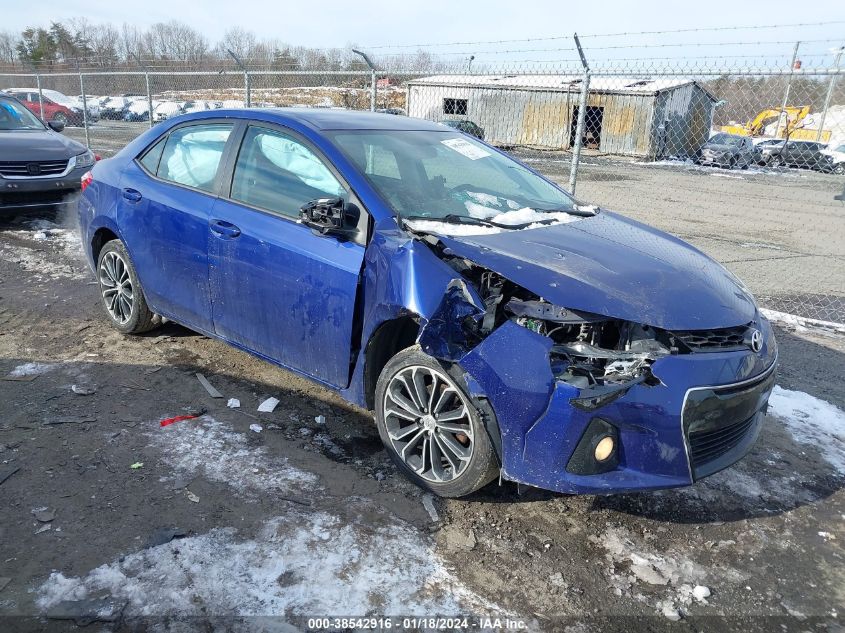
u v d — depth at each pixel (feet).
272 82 40.40
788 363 16.08
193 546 8.31
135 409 11.84
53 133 28.37
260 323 11.64
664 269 9.78
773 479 10.92
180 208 12.80
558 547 8.86
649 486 8.38
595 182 59.26
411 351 9.61
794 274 27.04
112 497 9.24
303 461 10.46
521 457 8.57
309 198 11.07
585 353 8.34
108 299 15.38
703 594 8.13
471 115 82.02
